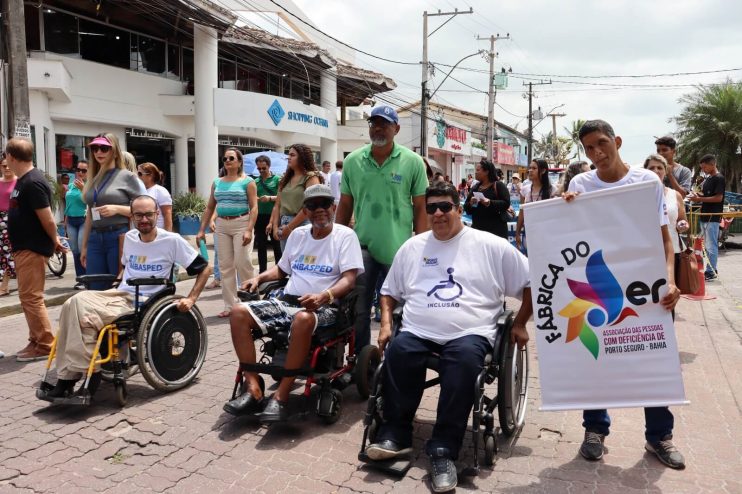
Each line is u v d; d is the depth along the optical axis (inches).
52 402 164.6
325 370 167.3
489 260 144.1
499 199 283.9
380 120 172.7
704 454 138.6
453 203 142.9
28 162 211.0
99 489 127.5
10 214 212.2
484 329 138.4
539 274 133.1
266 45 748.6
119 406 171.3
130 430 156.3
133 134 688.4
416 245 151.3
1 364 215.0
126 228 219.6
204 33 665.6
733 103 874.8
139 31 693.9
